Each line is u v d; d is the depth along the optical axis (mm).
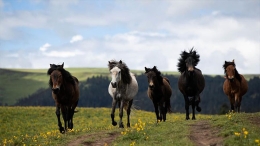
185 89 20281
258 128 13438
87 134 16312
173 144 12352
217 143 12250
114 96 18484
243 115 16469
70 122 20141
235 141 11664
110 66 18719
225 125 14398
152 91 19734
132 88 19062
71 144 14539
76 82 19922
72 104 19844
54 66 17781
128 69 18359
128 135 14312
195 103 20016
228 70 20031
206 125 15398
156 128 15742
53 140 15789
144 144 12797
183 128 15133
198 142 12875
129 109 19625
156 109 20281
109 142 14344
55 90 16906
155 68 19359
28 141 16859
